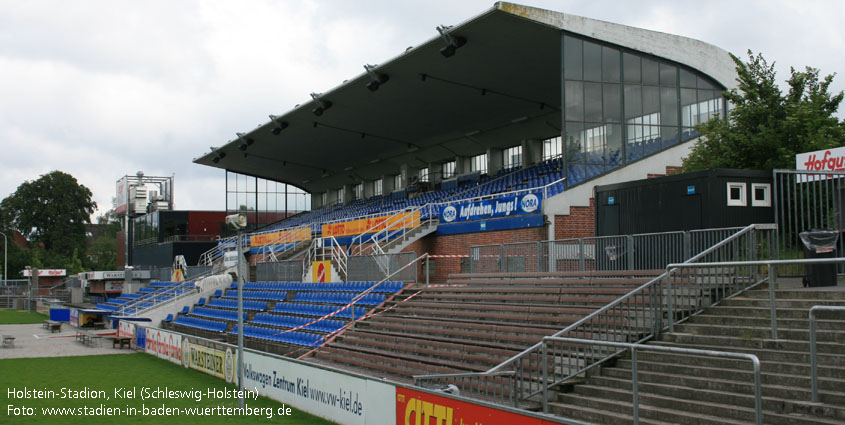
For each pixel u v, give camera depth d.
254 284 33.97
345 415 11.79
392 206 42.69
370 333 19.42
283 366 14.33
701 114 25.38
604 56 24.16
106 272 50.72
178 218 59.72
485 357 13.86
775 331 9.84
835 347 8.91
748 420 8.46
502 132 37.62
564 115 23.33
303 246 37.16
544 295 15.36
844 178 14.08
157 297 38.72
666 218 15.71
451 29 24.59
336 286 26.41
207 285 36.00
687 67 25.28
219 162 52.22
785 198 15.07
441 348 15.80
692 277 12.73
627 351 11.35
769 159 19.94
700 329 11.12
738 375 9.34
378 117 37.66
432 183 43.78
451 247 26.70
